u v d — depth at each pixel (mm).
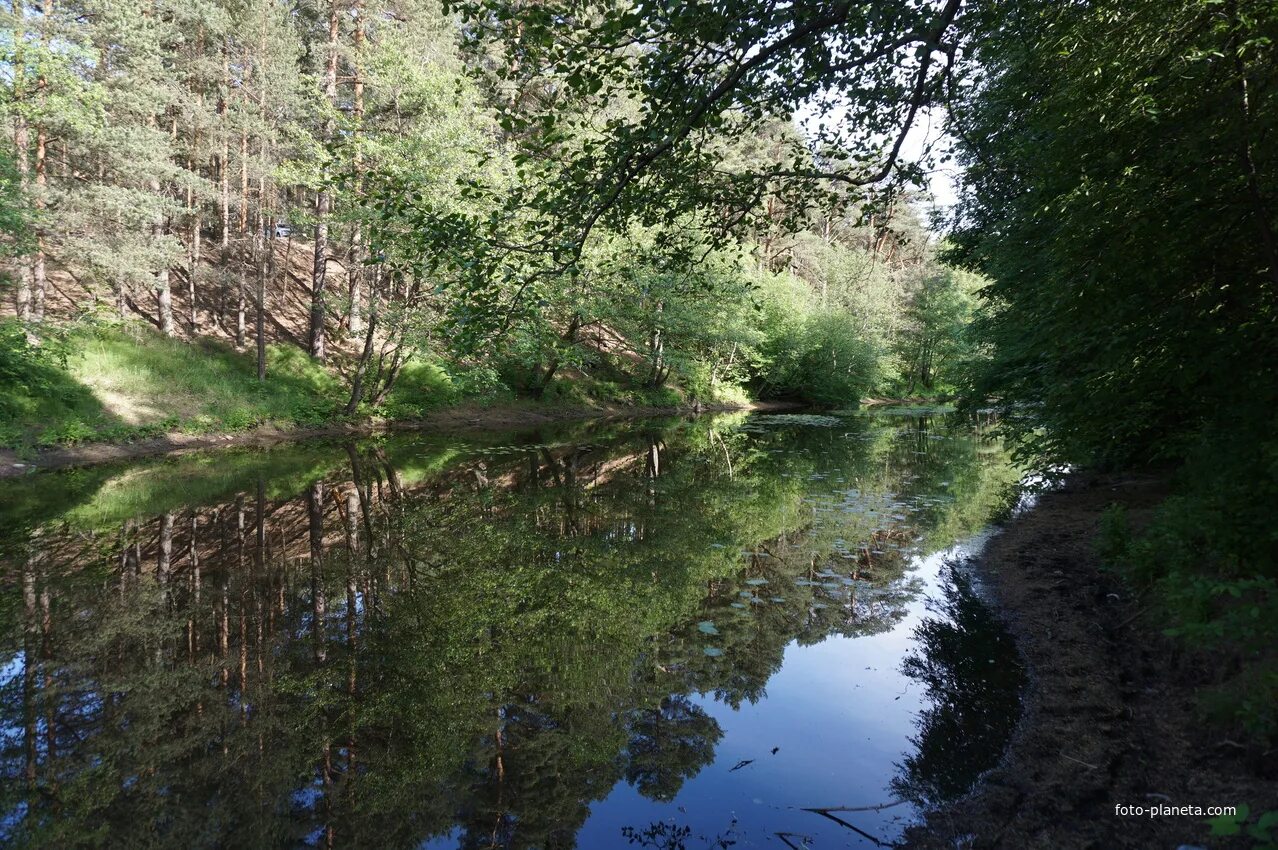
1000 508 10312
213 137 21156
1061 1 4578
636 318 28609
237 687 4859
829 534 9023
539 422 25891
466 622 6070
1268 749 3113
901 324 47906
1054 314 5879
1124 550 6078
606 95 4379
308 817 3488
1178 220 4352
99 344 17781
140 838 3314
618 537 8984
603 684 4902
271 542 8711
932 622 5863
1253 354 4645
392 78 18234
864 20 4402
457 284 4812
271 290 26203
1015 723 4074
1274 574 3930
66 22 16203
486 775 3850
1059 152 4941
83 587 6980
